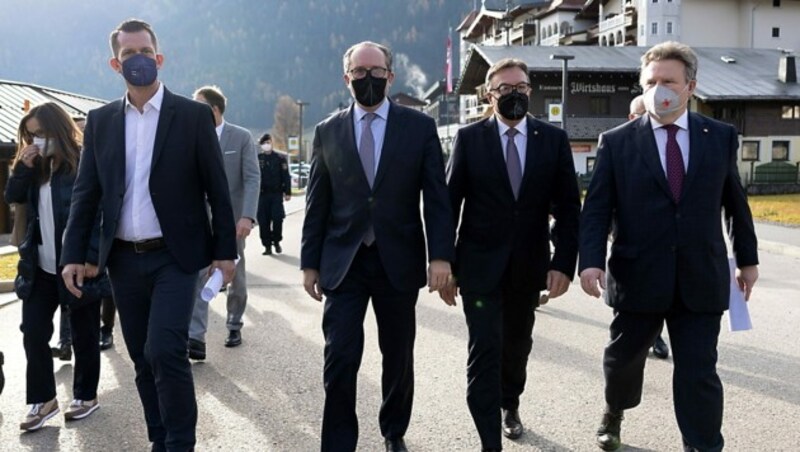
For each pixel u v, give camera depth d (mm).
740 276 3693
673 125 3602
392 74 3828
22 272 4438
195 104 3807
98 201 3838
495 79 4012
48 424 4543
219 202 3797
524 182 4031
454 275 4160
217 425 4469
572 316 7707
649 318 3662
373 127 3807
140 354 3812
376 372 5602
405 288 3729
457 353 6184
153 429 3816
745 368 5660
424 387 5230
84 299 4469
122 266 3723
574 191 4145
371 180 3752
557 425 4441
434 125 3881
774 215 20531
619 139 3717
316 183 3891
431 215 3766
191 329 5766
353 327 3695
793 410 4676
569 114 44562
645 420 4508
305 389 5184
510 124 4109
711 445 3486
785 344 6434
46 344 4504
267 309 8234
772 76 44469
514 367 4258
